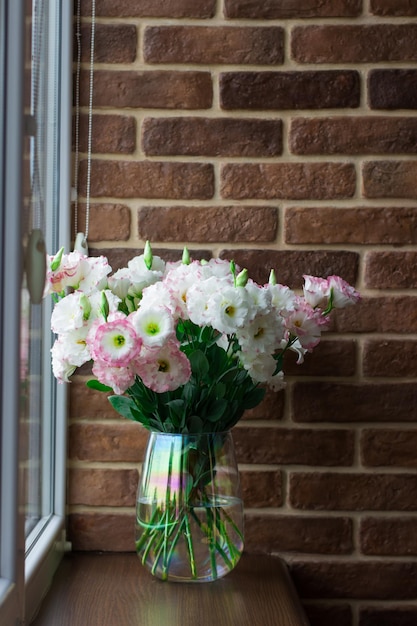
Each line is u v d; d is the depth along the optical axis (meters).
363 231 1.62
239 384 1.36
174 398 1.34
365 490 1.61
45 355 1.54
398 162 1.61
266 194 1.61
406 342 1.62
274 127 1.61
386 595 1.61
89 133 1.60
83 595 1.32
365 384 1.62
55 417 1.58
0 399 1.02
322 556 1.61
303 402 1.61
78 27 1.60
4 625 0.97
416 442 1.61
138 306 1.33
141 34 1.61
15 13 1.01
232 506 1.37
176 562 1.34
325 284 1.39
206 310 1.21
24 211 1.03
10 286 1.01
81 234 1.59
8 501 1.03
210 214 1.61
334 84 1.61
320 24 1.61
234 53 1.61
